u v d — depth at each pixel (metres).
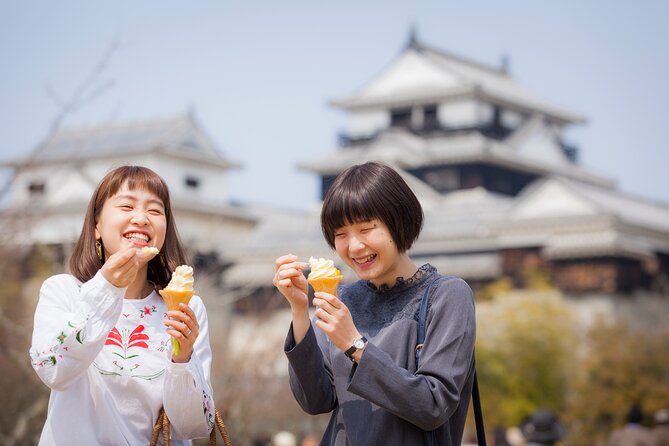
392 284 4.13
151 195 4.28
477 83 60.28
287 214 57.78
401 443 3.97
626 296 51.16
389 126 63.50
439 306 4.00
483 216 53.09
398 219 4.02
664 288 49.75
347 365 4.09
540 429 11.70
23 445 13.91
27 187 17.17
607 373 38.19
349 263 4.11
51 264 19.69
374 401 3.81
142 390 4.13
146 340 4.20
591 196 51.41
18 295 18.75
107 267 3.88
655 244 52.50
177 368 4.01
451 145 59.72
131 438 4.12
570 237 50.62
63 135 53.97
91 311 3.86
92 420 4.07
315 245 51.28
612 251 49.62
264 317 25.70
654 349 38.41
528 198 52.19
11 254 16.41
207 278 27.06
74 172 46.53
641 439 12.30
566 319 42.00
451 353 3.92
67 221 44.50
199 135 57.28
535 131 62.59
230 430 17.19
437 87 61.19
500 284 46.84
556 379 40.22
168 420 4.14
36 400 14.18
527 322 40.81
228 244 50.88
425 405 3.80
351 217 4.01
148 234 4.25
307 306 4.07
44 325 4.02
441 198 56.38
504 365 40.09
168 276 4.39
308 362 4.07
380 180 4.03
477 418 4.14
